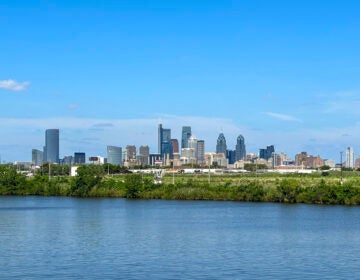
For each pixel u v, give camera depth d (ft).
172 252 325.42
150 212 581.53
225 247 344.28
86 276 262.26
